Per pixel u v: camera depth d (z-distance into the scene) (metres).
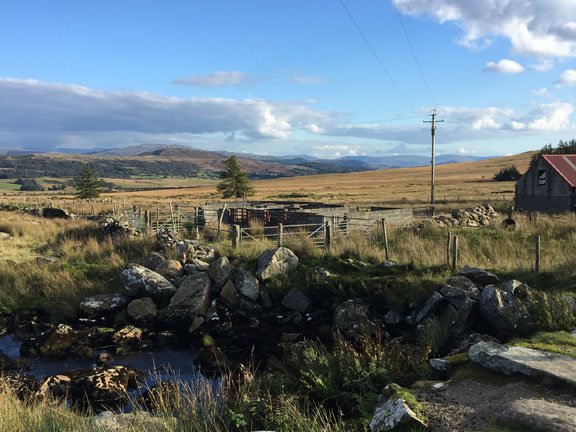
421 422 4.77
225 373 10.02
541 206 35.41
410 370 6.86
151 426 5.45
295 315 12.81
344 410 6.17
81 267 16.86
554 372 5.48
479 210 26.11
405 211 26.91
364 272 13.34
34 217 34.16
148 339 12.52
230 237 21.67
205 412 5.81
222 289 13.86
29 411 5.93
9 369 10.45
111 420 6.11
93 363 10.98
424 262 13.23
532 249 16.09
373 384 6.53
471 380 5.96
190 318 13.17
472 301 10.11
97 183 72.25
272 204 36.34
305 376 7.01
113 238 21.23
